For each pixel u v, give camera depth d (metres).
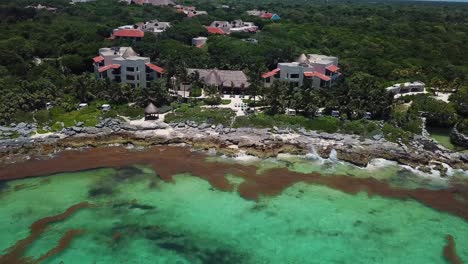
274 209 60.81
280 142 80.12
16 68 109.56
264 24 181.12
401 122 88.19
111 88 96.56
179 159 75.50
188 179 68.62
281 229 56.41
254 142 79.69
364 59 134.00
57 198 62.16
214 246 52.97
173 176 69.38
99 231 55.19
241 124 86.69
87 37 136.75
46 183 66.12
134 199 62.50
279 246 53.19
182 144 81.31
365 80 102.88
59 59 120.25
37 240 53.06
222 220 58.06
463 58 139.75
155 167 72.25
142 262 49.97
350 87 96.81
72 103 92.19
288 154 77.88
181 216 58.72
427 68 127.88
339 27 174.62
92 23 159.00
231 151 78.06
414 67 126.94
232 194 64.38
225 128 85.44
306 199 63.53
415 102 96.69
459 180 69.81
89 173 69.75
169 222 57.41
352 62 130.00
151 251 51.88
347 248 53.06
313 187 66.94
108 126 85.00
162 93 95.69
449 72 123.62
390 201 63.44
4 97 88.38
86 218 57.72
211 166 73.12
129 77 107.00
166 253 51.56
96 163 73.19
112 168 71.62
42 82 97.62
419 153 77.19
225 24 175.00
